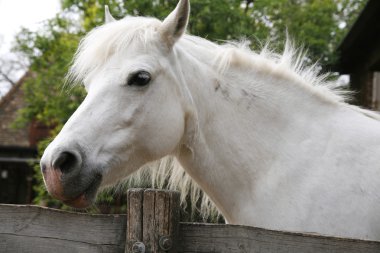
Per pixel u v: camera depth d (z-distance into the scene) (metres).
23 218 1.71
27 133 14.40
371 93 7.93
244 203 2.31
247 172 2.30
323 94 2.37
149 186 2.79
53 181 1.94
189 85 2.34
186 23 2.25
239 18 6.15
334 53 7.95
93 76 2.19
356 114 2.35
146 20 2.30
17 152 14.20
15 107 15.12
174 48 2.33
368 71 7.94
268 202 2.22
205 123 2.36
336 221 2.08
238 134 2.33
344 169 2.16
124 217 1.61
